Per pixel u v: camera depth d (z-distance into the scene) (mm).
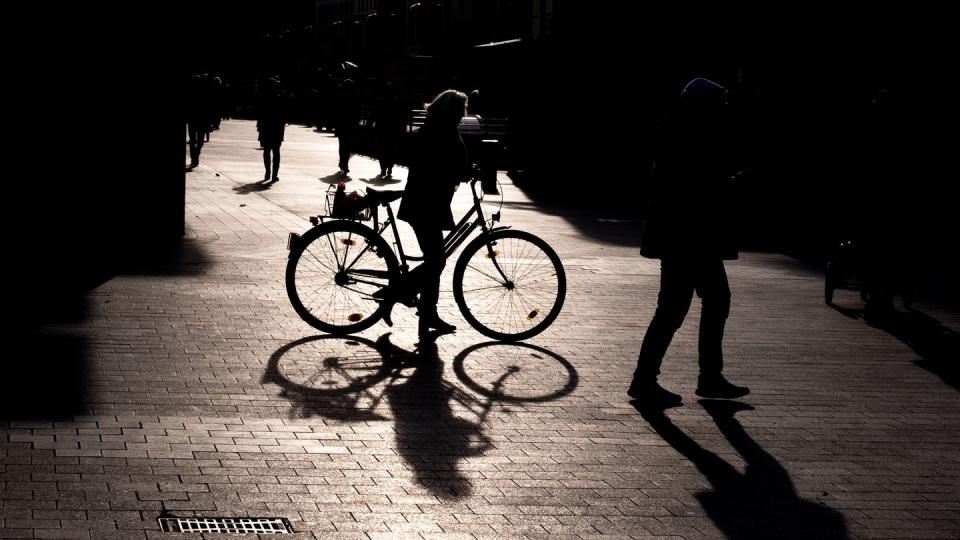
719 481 5688
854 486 5719
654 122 24250
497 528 4852
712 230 7090
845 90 20312
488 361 8102
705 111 7164
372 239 8672
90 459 5422
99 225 12750
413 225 8594
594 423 6641
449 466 5676
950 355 9094
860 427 6848
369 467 5586
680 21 23719
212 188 20469
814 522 5168
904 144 10734
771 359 8656
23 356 7395
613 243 15406
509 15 43750
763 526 5078
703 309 7227
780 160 19141
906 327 10242
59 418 6062
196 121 25688
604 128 24500
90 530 4539
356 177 24891
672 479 5680
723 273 7203
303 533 4656
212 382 7027
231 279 10695
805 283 12680
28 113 12320
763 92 20453
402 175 26016
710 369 7242
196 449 5688
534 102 25594
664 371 8062
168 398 6598
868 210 10828
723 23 23016
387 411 6645
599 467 5809
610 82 24516
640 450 6148
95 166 12656
